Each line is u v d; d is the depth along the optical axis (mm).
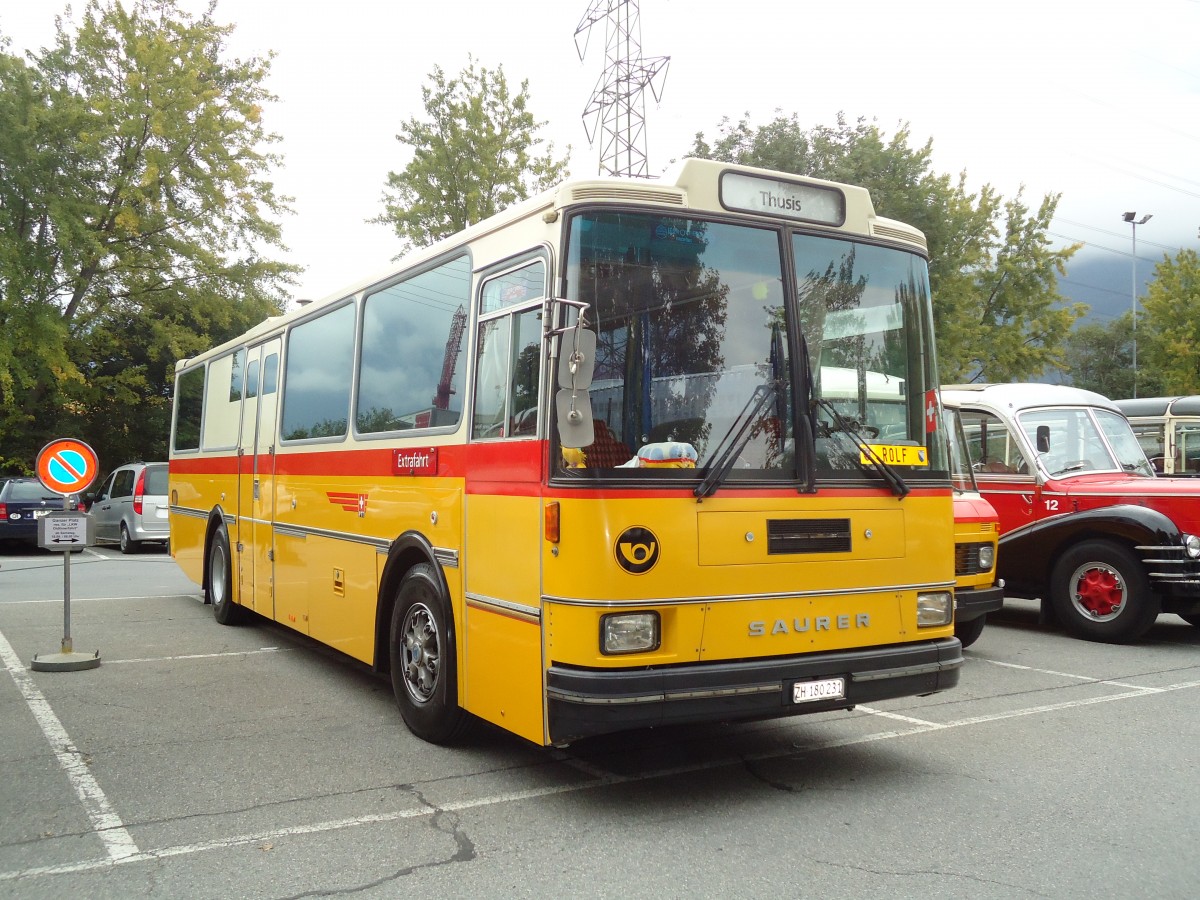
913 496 5199
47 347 23672
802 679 4688
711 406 4727
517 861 4070
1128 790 4992
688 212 4867
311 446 7859
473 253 5629
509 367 5066
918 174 28875
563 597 4449
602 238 4691
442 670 5578
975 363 32594
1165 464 15281
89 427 29984
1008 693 7258
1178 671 8102
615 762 5520
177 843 4281
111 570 16016
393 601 6453
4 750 5699
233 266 27750
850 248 5305
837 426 5016
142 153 25328
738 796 4906
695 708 4418
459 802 4816
